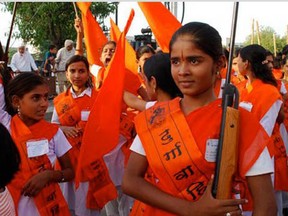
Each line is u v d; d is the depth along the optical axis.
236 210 1.83
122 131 4.55
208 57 1.91
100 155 3.58
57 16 19.83
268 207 1.85
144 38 8.52
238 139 1.87
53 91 14.35
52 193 3.15
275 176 4.51
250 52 4.25
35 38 20.16
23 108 3.13
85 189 4.31
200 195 1.94
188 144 1.95
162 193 1.98
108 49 4.66
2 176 2.24
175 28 4.17
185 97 2.03
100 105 3.55
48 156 3.17
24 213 3.03
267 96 4.12
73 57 4.52
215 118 1.94
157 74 2.91
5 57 3.72
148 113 2.07
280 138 4.54
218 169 1.85
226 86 1.90
